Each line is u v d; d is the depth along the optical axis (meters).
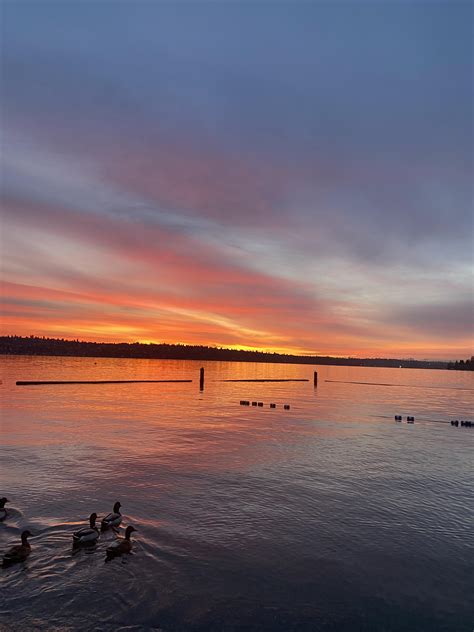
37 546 15.45
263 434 39.97
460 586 14.04
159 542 16.22
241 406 62.72
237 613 12.23
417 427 47.97
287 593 13.34
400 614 12.48
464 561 15.68
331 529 18.14
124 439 35.19
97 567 14.18
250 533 17.45
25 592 12.72
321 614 12.35
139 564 14.52
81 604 12.27
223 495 21.83
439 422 52.72
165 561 14.84
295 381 136.88
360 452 33.22
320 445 35.44
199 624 11.68
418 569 15.05
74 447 31.47
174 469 26.42
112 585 13.23
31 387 79.81
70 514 18.55
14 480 23.12
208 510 19.72
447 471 27.98
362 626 11.89
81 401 61.16
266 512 19.75
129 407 57.06
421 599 13.26
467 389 123.81
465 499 22.20
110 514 17.44
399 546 16.73
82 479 23.66
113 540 16.08
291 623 11.91
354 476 26.17
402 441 38.75
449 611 12.68
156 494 21.59
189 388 92.62
